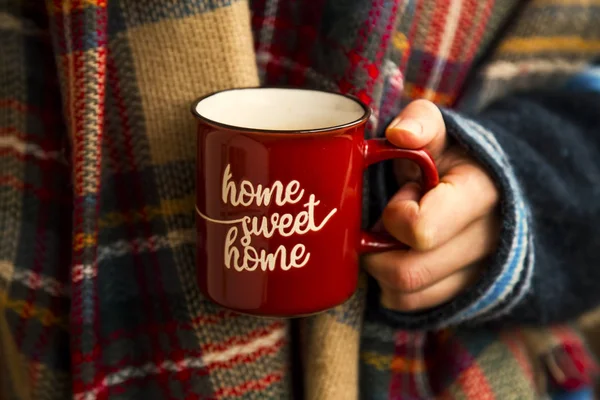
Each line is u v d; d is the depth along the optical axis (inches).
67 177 20.5
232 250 17.5
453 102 24.7
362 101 18.6
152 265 20.8
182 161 19.9
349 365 21.3
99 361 20.7
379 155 18.0
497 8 24.2
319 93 19.1
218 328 20.6
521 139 22.7
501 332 25.3
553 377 27.1
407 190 19.8
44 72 19.9
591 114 24.6
